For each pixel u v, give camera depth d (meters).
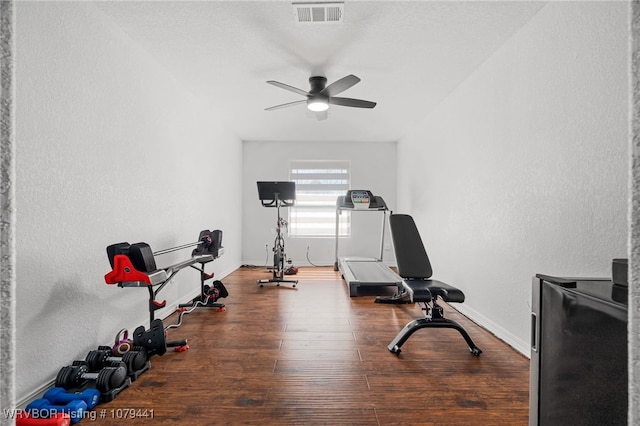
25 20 1.58
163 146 2.96
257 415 1.54
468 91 3.13
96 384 1.64
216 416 1.53
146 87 2.68
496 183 2.61
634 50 0.44
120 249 1.97
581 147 1.78
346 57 2.78
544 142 2.07
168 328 2.63
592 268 1.71
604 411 0.82
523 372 1.96
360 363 2.07
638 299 0.43
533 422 1.11
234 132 5.36
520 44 2.33
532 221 2.17
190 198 3.57
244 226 6.06
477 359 2.13
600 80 1.67
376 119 4.61
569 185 1.86
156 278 1.96
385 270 4.50
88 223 2.00
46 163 1.69
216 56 2.76
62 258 1.80
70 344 1.85
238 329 2.69
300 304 3.45
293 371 1.96
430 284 2.39
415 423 1.49
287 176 6.04
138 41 2.51
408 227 2.76
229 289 4.14
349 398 1.68
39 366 1.65
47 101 1.70
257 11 2.16
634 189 0.44
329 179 6.10
